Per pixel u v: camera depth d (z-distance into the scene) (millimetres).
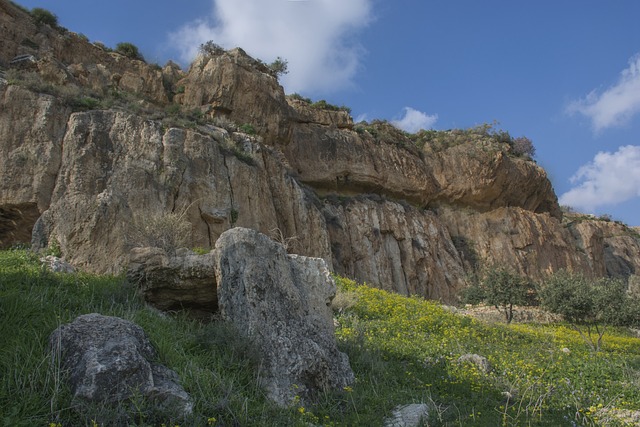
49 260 10984
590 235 47844
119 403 4879
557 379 9836
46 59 22688
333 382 7004
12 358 5332
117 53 30438
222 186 20375
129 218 15148
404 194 37938
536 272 40094
